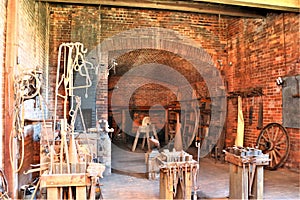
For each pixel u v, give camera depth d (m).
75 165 2.47
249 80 6.39
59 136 3.89
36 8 4.88
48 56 5.91
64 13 6.04
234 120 6.77
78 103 2.74
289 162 5.18
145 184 4.49
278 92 5.45
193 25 6.98
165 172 3.45
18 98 3.28
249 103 6.31
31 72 3.44
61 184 2.37
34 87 3.47
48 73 5.90
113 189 4.19
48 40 5.91
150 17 6.66
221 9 5.88
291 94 5.09
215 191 4.04
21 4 3.76
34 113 4.53
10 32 3.39
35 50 4.77
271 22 5.71
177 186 3.59
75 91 5.70
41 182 2.35
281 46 5.41
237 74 6.85
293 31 5.12
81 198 2.41
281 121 5.36
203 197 3.78
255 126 6.08
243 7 5.89
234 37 6.96
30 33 4.39
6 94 3.31
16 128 3.38
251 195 3.48
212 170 5.46
